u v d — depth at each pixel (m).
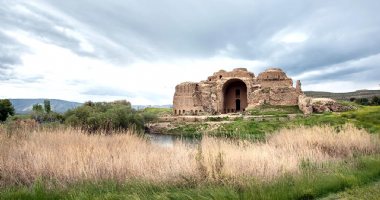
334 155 16.77
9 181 10.48
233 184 10.02
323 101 79.94
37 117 27.84
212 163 11.24
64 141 14.71
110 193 9.03
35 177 10.54
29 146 13.32
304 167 12.84
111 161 11.71
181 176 10.70
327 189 10.23
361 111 60.19
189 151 13.86
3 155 12.01
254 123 66.75
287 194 9.36
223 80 106.69
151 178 10.59
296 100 94.12
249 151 13.96
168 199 8.80
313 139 18.88
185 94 106.06
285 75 101.56
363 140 18.89
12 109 85.69
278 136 20.92
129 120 40.16
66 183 10.33
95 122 28.52
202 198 8.70
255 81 101.75
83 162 11.62
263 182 10.12
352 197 9.34
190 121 83.00
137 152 13.34
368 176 11.80
